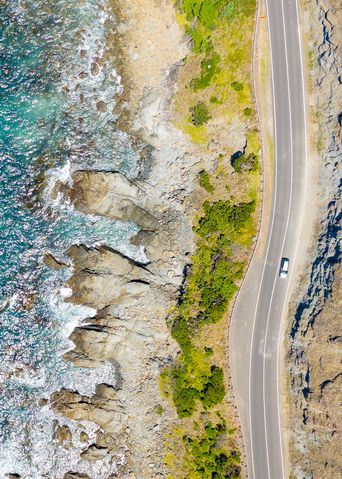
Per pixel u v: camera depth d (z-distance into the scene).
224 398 58.25
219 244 60.06
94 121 66.69
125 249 65.12
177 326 60.88
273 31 56.97
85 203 65.62
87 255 65.38
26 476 66.06
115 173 64.25
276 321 57.41
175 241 63.09
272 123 57.44
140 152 65.12
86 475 64.44
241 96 58.41
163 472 60.94
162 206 64.06
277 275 57.56
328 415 51.59
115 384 64.44
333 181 54.47
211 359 59.19
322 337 52.53
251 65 57.72
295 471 55.12
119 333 63.88
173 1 62.28
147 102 64.12
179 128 63.00
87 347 64.69
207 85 60.62
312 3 55.41
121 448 63.53
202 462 58.81
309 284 55.56
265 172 57.84
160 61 63.88
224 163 60.56
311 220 56.62
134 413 63.16
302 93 56.44
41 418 66.50
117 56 65.75
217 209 60.31
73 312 66.44
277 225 57.62
